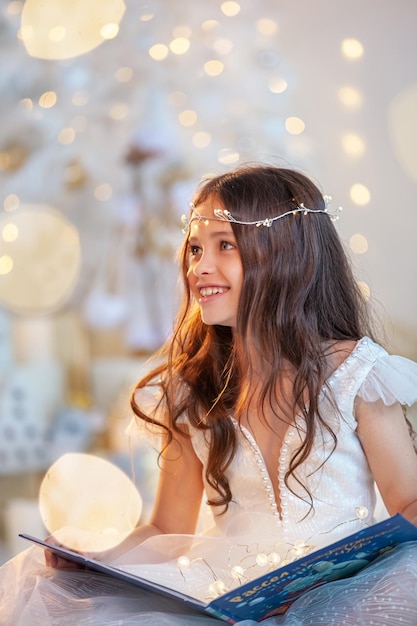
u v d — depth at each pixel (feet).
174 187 11.68
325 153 14.17
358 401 4.98
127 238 12.01
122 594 4.50
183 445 5.54
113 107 11.76
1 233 11.82
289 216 5.16
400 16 13.85
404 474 4.90
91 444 11.11
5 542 9.89
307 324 5.10
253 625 4.05
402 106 13.88
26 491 10.78
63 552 4.38
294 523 5.02
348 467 5.01
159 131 11.69
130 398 5.74
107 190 12.03
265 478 5.11
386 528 3.93
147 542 5.10
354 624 3.93
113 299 12.04
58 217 11.95
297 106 14.29
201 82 11.80
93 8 10.95
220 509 5.31
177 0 12.10
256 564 4.90
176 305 6.22
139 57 11.66
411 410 9.61
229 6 12.07
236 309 5.14
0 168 11.84
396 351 11.99
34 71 11.62
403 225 13.88
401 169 13.91
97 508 7.39
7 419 10.82
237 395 5.28
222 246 5.15
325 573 4.16
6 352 11.29
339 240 5.47
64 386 11.61
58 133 11.74
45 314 11.98
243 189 5.16
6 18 11.48
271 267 5.08
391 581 4.01
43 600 4.38
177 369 5.54
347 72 14.17
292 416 5.06
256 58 12.08
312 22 14.30
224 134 11.82
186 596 3.95
